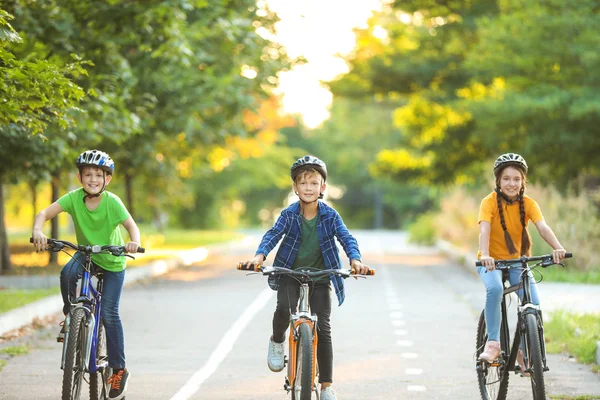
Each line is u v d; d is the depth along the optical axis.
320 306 11.70
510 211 12.69
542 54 38.97
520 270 12.71
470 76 51.72
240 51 37.25
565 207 36.69
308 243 11.75
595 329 18.78
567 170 41.91
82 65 25.30
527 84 39.94
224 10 31.62
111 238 12.38
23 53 24.08
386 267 43.41
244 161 80.75
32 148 26.73
